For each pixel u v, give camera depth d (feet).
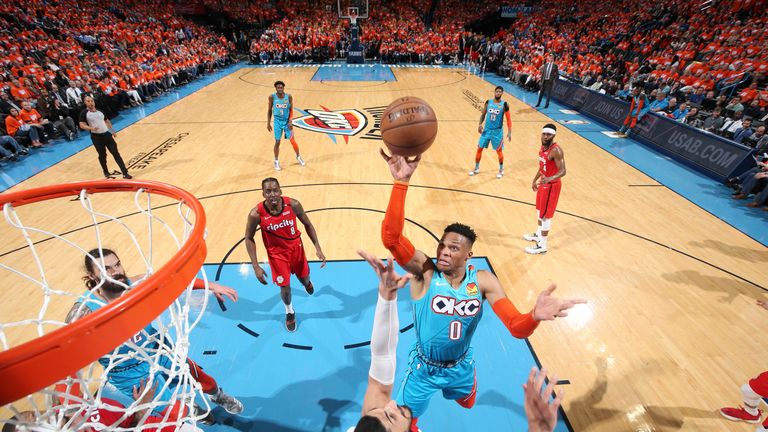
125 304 3.99
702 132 27.53
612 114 37.17
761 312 14.46
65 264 16.63
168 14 75.46
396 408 4.58
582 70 52.49
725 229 19.95
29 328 13.15
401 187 6.35
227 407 10.29
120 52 53.26
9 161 27.78
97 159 28.22
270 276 16.02
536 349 12.82
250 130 34.81
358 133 34.32
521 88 56.08
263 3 94.43
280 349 12.73
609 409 10.85
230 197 22.48
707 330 13.61
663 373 11.96
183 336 6.49
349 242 18.39
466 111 42.32
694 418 10.64
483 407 10.91
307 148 30.68
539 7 91.97
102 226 19.40
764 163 22.45
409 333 13.23
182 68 55.83
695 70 41.78
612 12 73.10
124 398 8.48
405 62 81.05
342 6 89.25
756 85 34.47
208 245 17.98
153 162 27.55
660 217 21.07
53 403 5.33
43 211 20.88
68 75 39.65
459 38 79.10
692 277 16.35
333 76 63.05
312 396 11.21
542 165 16.78
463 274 7.53
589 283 15.94
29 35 45.83
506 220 20.62
